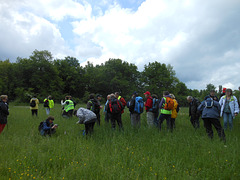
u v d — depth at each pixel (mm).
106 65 64125
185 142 4762
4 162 3584
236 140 4703
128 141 4980
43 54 55969
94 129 6672
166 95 6711
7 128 6727
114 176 3057
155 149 4316
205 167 3473
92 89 64812
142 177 3100
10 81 52875
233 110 6562
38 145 4691
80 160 3764
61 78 58594
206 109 5438
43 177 3109
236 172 3229
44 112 14211
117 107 6664
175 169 3287
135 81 63000
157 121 7367
